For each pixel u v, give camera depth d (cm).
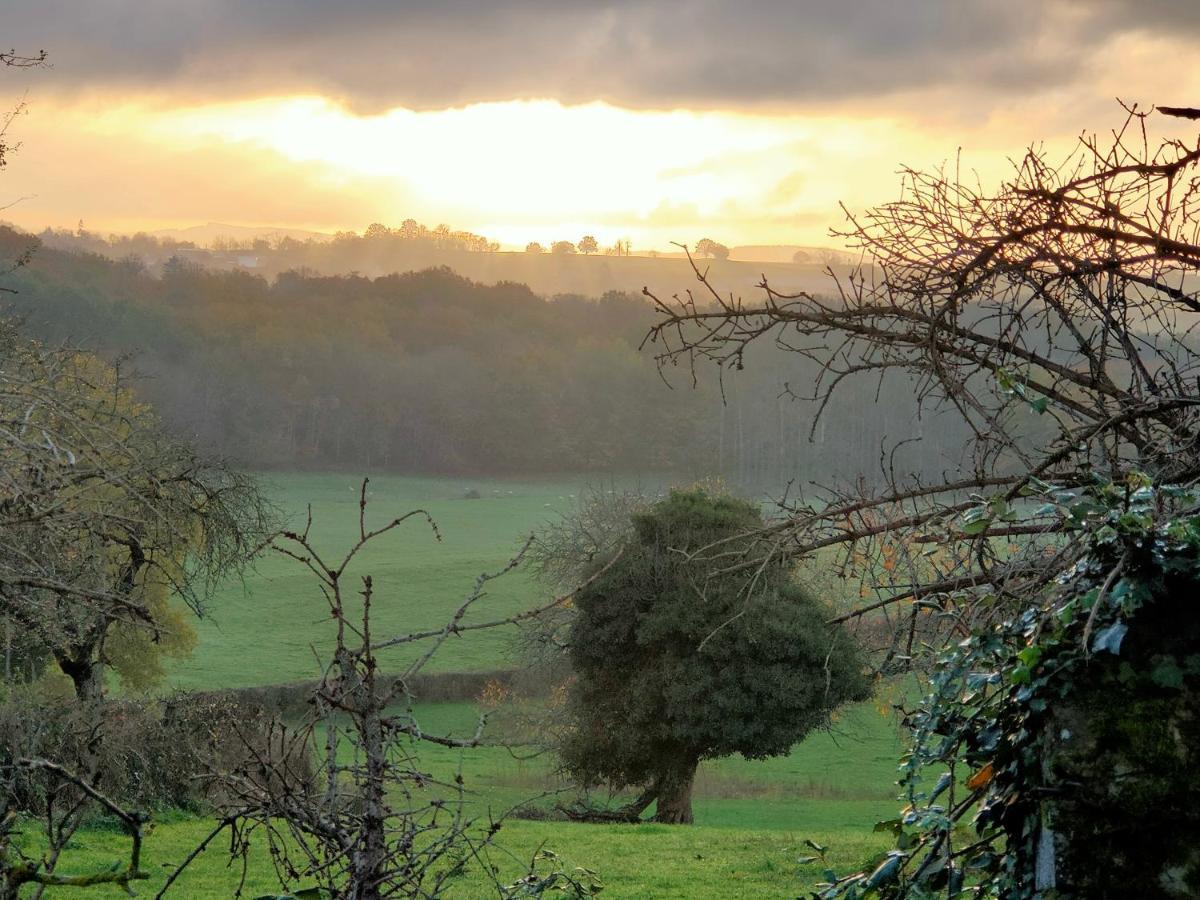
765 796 4028
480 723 426
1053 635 396
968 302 483
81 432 820
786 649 2919
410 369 14475
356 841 403
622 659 3222
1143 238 427
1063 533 461
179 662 5869
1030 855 403
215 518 2120
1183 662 376
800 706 2945
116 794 1841
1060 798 373
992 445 509
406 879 411
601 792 4000
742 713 3000
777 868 1809
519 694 4406
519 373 14175
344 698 408
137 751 1800
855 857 1920
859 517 562
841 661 2923
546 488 13188
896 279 482
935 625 518
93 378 1725
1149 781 365
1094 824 368
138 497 859
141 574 2078
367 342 15075
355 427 13925
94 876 292
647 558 3091
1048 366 487
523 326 16025
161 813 1955
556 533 3875
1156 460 466
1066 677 385
